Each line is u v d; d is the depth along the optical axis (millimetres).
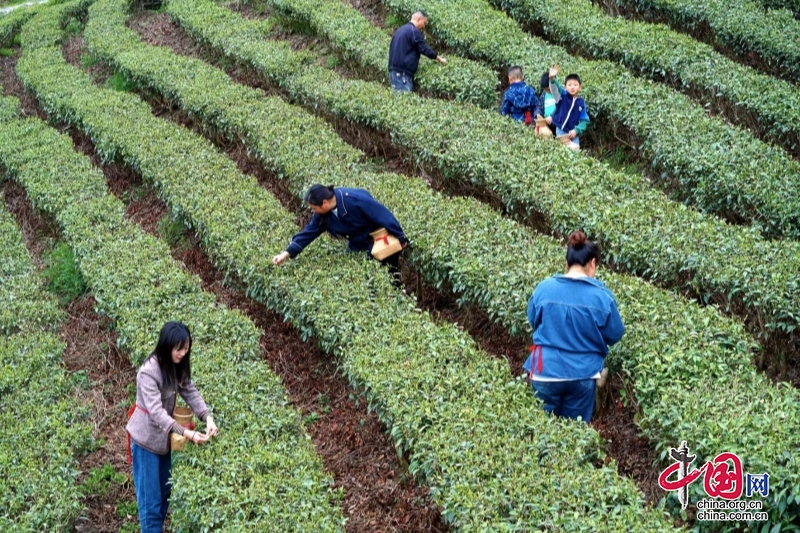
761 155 11516
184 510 7422
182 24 21531
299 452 7918
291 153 13633
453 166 12461
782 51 14547
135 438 7477
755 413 7023
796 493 6117
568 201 10930
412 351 8773
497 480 6832
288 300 10156
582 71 14523
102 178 15000
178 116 17359
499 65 15898
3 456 8523
